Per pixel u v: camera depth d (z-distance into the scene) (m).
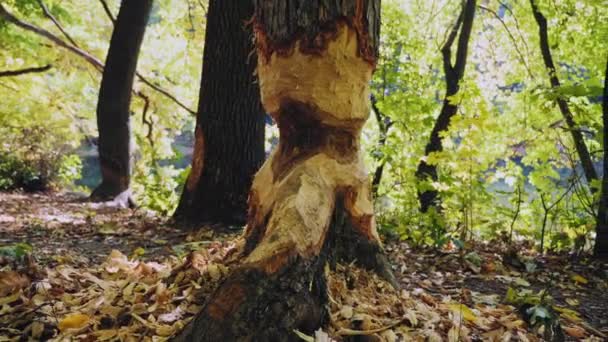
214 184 5.43
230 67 5.36
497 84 11.74
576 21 9.34
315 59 2.69
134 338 2.28
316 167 2.69
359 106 2.80
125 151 9.45
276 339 2.10
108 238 4.86
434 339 2.43
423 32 10.95
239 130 5.40
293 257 2.23
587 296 3.88
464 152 5.24
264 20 2.78
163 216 7.04
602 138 5.41
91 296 2.74
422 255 4.73
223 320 2.08
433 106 8.57
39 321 2.43
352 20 2.68
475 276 4.12
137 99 13.66
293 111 2.77
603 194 5.25
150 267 3.17
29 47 11.13
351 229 2.83
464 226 5.58
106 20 13.15
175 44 13.20
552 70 8.55
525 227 6.55
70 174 15.20
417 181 6.11
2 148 14.15
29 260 3.32
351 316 2.42
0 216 6.74
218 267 2.79
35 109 13.86
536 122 9.59
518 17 10.88
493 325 2.80
